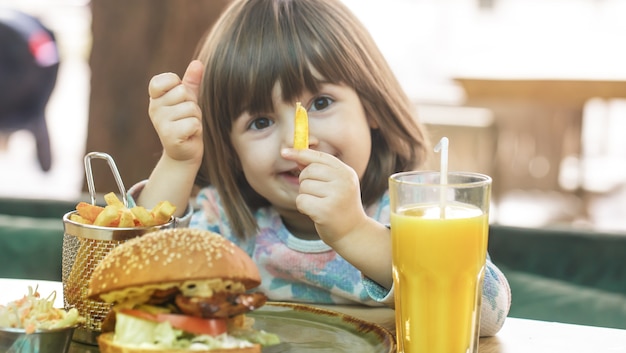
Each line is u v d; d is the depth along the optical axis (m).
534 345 1.30
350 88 1.58
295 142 1.32
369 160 1.72
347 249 1.32
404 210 1.15
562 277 2.17
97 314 1.24
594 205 5.45
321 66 1.52
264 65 1.51
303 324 1.31
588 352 1.27
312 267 1.64
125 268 1.05
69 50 7.83
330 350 1.20
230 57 1.54
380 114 1.66
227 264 1.06
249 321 1.19
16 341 1.11
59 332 1.12
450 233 1.11
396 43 7.44
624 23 6.68
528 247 2.19
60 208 2.39
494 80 4.45
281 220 1.70
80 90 7.75
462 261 1.12
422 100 5.52
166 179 1.58
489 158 4.92
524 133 5.70
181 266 1.04
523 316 2.09
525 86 4.43
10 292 1.53
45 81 6.02
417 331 1.15
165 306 1.08
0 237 2.23
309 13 1.58
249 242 1.71
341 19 1.64
